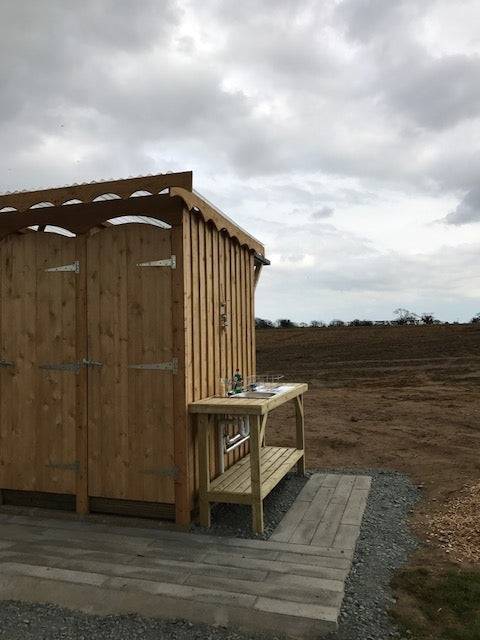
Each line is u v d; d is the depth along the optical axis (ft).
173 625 10.32
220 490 15.38
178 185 14.75
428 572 12.54
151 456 15.55
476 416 34.42
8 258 17.20
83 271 16.35
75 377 16.38
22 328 17.01
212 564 12.78
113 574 12.23
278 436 30.71
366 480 20.51
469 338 82.64
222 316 18.67
